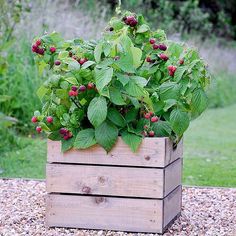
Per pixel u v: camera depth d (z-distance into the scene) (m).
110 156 2.81
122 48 2.75
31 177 4.08
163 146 2.78
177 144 2.95
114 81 2.80
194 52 2.87
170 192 2.93
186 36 9.88
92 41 2.93
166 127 2.86
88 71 2.78
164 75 2.94
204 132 6.41
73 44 2.97
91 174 2.84
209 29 11.04
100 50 2.74
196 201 3.38
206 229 2.95
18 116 5.25
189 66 2.79
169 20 9.82
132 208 2.81
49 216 2.89
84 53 2.85
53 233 2.84
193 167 4.52
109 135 2.78
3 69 4.75
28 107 5.24
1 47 4.80
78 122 2.85
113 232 2.83
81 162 2.84
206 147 5.43
